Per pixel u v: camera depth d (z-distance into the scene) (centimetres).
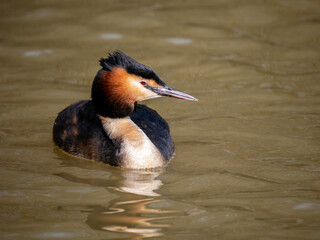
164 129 1270
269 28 1975
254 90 1558
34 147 1270
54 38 1903
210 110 1451
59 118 1301
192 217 957
